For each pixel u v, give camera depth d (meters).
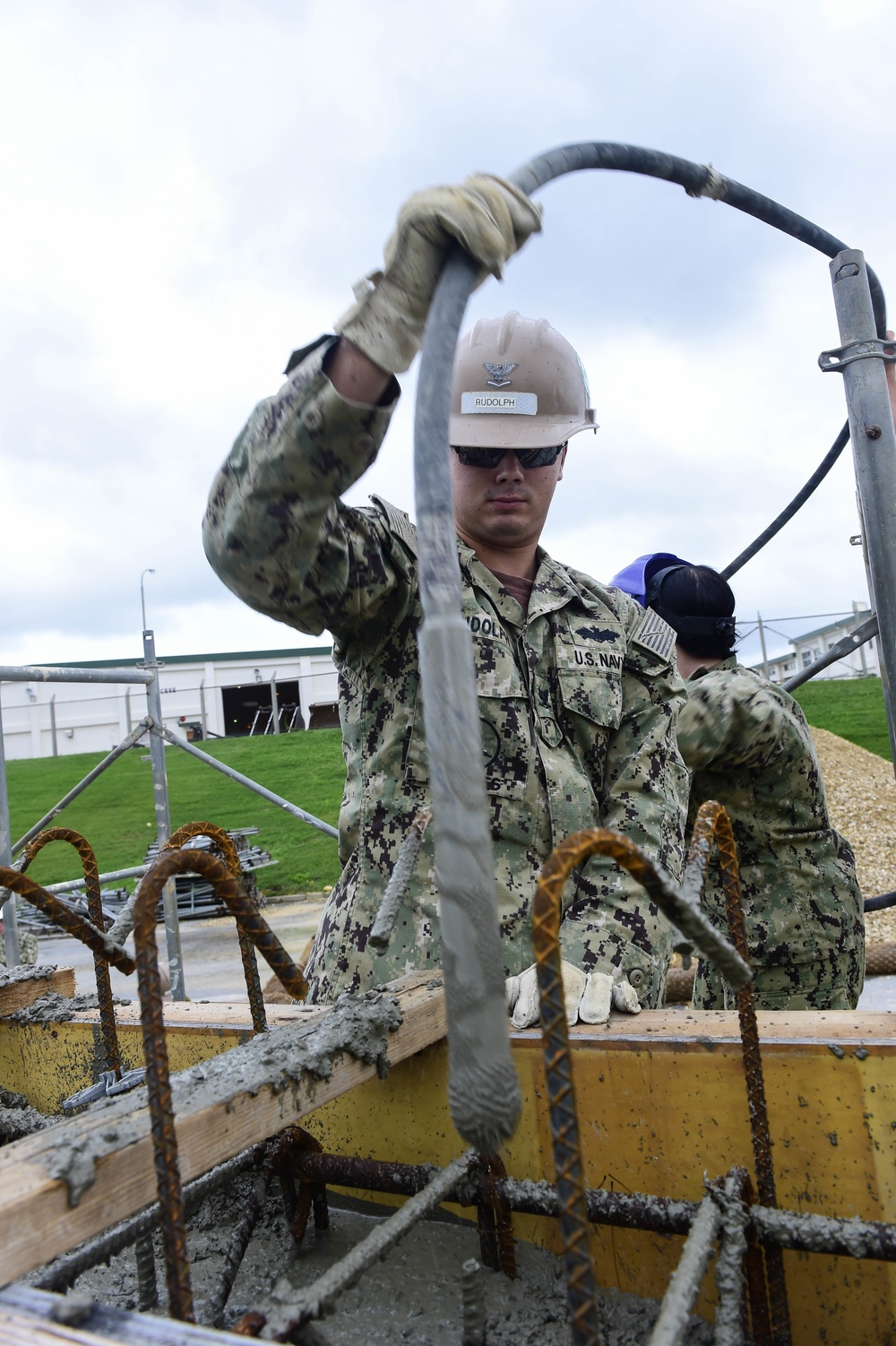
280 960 1.00
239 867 1.26
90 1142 0.91
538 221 1.00
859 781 10.88
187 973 7.26
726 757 2.55
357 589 1.61
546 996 0.71
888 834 9.09
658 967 1.67
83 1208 0.87
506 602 1.91
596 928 1.65
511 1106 0.75
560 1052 0.70
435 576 0.81
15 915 4.25
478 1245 1.42
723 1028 1.33
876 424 1.67
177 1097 1.04
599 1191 1.21
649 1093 1.32
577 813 1.81
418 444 0.85
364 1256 1.01
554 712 1.87
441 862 0.77
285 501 1.32
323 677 28.84
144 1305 1.21
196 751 4.89
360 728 1.84
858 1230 1.04
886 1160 1.18
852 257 1.69
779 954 2.70
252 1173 1.56
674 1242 1.29
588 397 2.14
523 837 1.77
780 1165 1.24
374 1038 1.30
